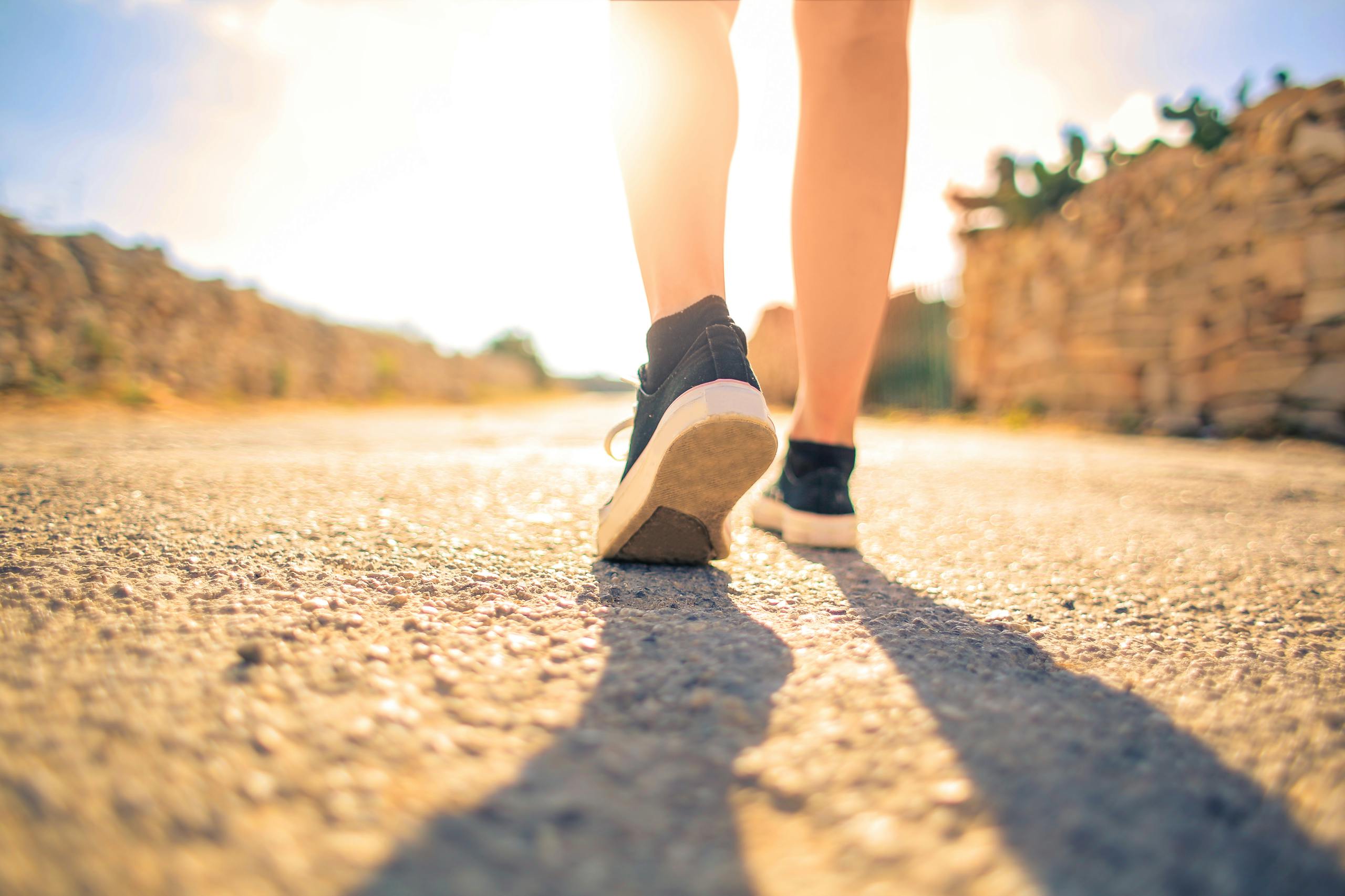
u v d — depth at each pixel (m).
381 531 1.34
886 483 2.71
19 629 0.74
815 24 1.38
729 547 1.24
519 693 0.64
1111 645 0.89
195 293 9.64
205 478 2.00
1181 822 0.48
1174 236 5.89
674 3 1.00
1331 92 4.85
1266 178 5.15
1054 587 1.20
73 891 0.37
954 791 0.50
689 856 0.42
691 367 0.99
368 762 0.51
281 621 0.79
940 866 0.42
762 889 0.40
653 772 0.51
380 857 0.41
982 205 8.21
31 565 1.00
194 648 0.70
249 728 0.54
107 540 1.17
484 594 0.96
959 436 6.02
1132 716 0.65
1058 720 0.63
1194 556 1.46
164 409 7.40
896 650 0.80
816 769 0.52
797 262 1.46
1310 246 4.93
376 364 13.92
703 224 1.01
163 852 0.40
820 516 1.48
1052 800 0.49
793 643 0.81
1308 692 0.73
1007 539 1.63
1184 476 2.97
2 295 7.11
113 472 2.06
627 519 1.12
